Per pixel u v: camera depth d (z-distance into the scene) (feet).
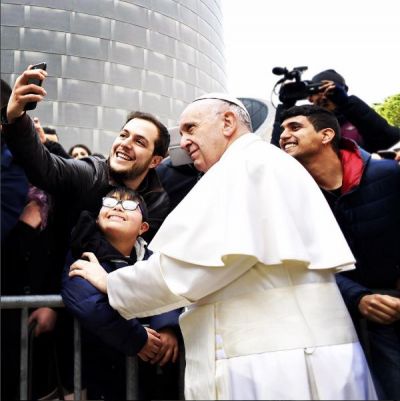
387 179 7.68
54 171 7.21
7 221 6.80
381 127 9.27
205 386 5.11
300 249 5.12
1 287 6.97
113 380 6.49
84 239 6.74
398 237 7.55
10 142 6.81
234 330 5.11
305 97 9.65
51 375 7.06
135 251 7.36
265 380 4.76
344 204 7.80
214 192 5.51
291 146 8.24
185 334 5.64
